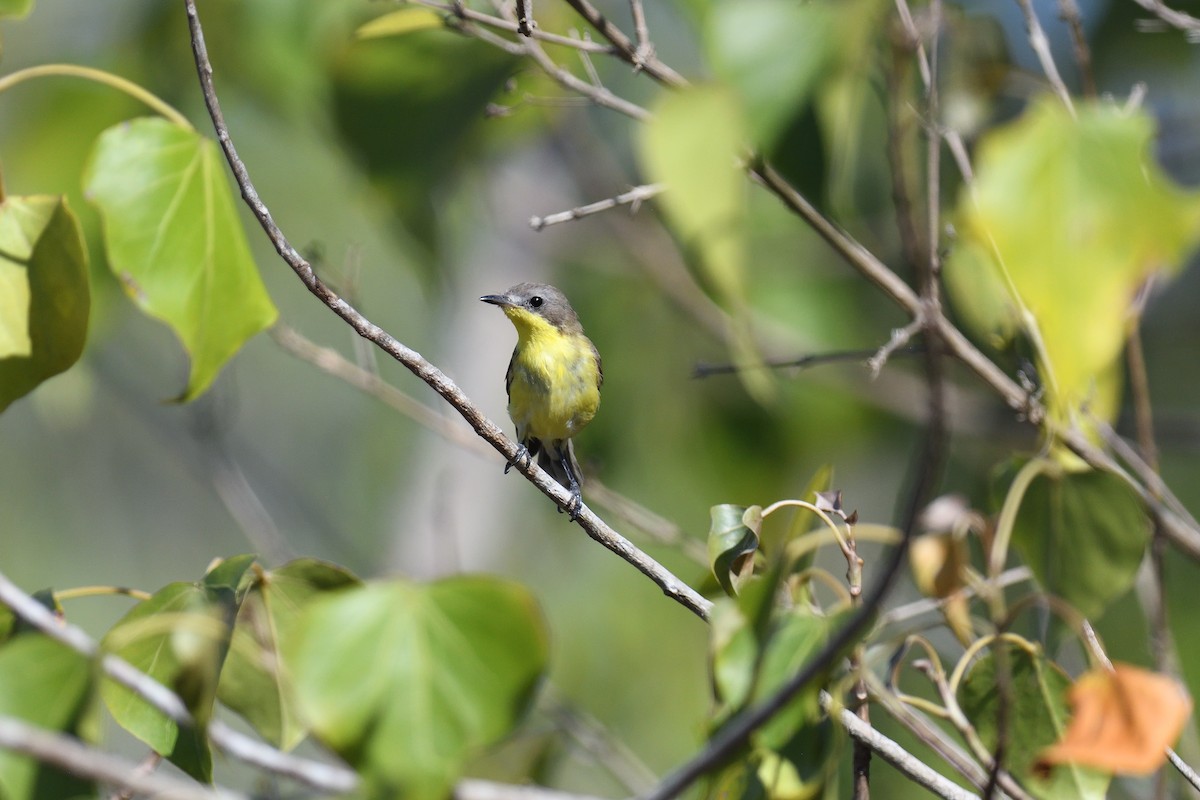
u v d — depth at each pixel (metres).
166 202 7.54
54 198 7.48
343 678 5.07
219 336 7.74
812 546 7.26
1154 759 5.25
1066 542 9.16
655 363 19.08
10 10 7.47
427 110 12.06
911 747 14.38
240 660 7.12
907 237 5.00
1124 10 15.42
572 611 19.19
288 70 14.41
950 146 10.25
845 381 16.97
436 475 19.92
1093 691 5.44
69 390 13.70
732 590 7.25
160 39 14.58
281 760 6.19
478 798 5.84
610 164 18.77
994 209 5.04
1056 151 5.03
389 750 5.05
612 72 17.83
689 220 5.64
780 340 16.50
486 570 19.36
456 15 10.05
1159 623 9.59
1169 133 14.48
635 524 12.71
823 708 6.23
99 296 12.49
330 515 23.52
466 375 19.73
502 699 5.12
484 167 16.83
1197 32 10.86
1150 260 4.97
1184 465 19.03
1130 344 10.20
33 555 23.47
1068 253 4.97
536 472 8.21
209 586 6.75
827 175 5.80
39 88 14.40
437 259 12.62
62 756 5.02
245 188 7.19
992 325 10.38
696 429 18.64
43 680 5.65
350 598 5.16
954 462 16.48
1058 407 8.59
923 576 8.48
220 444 14.45
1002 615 7.07
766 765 6.09
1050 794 7.55
